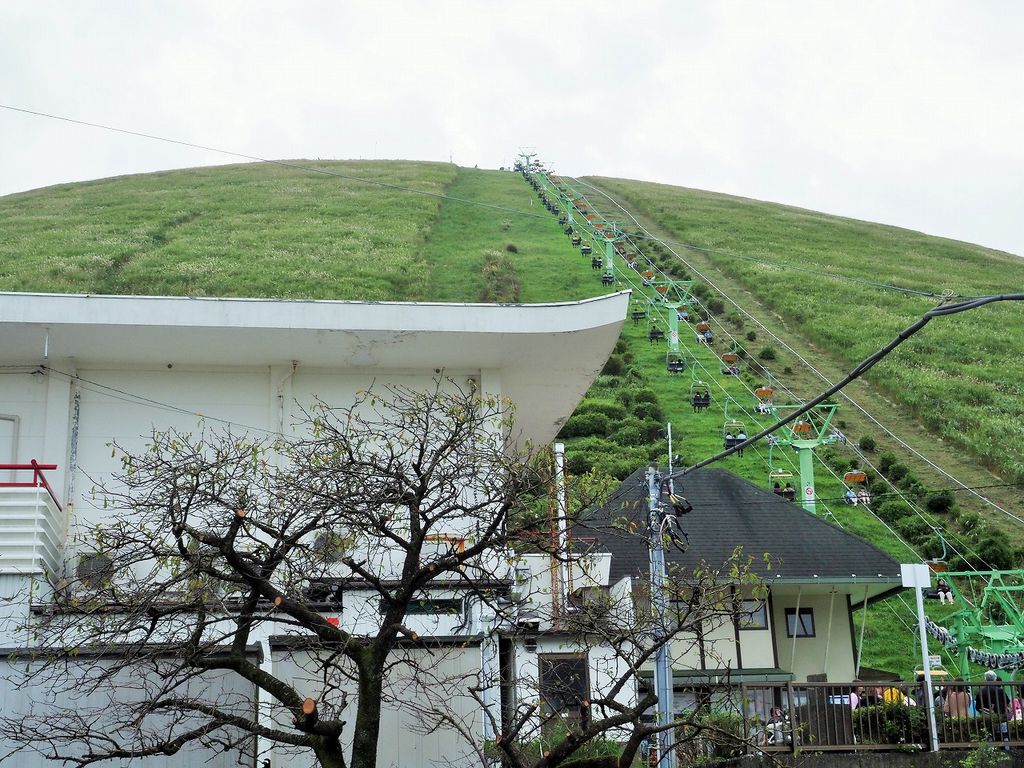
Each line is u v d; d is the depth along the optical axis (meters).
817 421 72.81
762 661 31.44
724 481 35.56
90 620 16.83
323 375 26.50
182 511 16.53
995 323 106.06
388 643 15.45
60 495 24.58
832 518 57.09
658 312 97.44
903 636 46.59
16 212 125.94
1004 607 39.12
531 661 22.45
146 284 90.88
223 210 127.06
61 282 88.62
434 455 16.88
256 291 89.56
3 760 18.11
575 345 26.39
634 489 34.47
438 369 26.81
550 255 116.50
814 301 106.00
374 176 157.00
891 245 153.12
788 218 162.62
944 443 71.19
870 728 23.62
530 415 32.53
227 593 17.59
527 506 17.55
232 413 25.94
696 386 76.75
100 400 25.62
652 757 18.67
